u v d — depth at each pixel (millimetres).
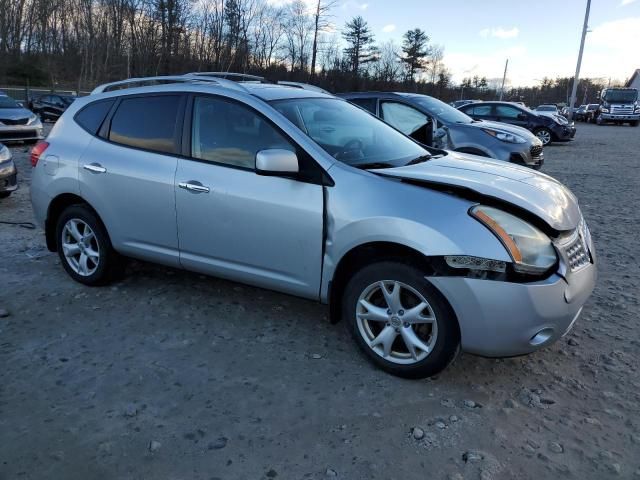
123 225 4281
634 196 9367
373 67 65625
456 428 2834
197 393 3117
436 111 9758
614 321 4160
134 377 3268
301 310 4258
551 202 3311
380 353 3324
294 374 3332
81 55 55688
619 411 3006
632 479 2488
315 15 47562
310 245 3439
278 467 2543
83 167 4398
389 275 3174
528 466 2566
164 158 4035
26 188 9008
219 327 3943
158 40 51656
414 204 3107
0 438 2705
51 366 3373
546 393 3174
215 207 3758
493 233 2938
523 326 2926
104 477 2465
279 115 3654
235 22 48594
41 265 5160
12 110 15516
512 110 19047
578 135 27344
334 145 3676
